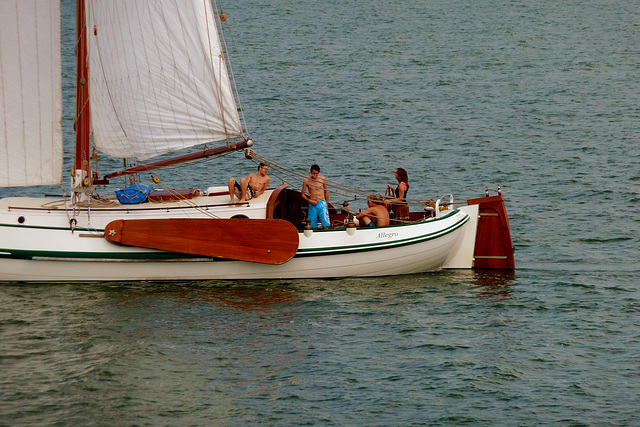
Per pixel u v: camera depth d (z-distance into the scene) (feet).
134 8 226.99
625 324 209.77
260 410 164.55
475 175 385.09
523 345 196.54
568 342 198.49
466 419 162.20
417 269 249.96
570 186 363.56
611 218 314.76
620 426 159.53
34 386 172.04
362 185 364.99
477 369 183.32
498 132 471.62
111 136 235.20
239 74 626.64
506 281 244.22
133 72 231.09
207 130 237.86
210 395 170.19
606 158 412.98
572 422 161.17
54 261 229.04
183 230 229.25
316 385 175.22
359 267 242.99
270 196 238.89
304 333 201.57
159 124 235.61
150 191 242.37
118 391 170.91
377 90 580.30
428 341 198.18
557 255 271.28
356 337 200.03
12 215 227.61
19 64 219.61
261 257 232.73
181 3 226.79
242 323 207.00
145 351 189.47
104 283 233.76
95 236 229.04
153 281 236.43
